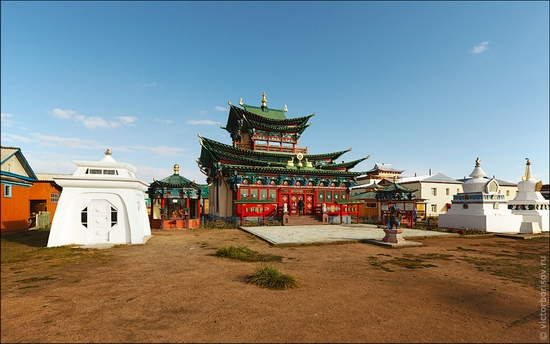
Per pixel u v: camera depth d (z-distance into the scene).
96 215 16.31
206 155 36.12
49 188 28.58
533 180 31.12
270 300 7.64
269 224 29.84
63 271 10.25
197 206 28.91
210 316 6.51
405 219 31.92
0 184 21.06
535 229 25.06
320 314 6.81
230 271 10.62
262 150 39.03
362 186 53.22
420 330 6.19
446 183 49.84
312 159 40.56
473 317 7.04
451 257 14.72
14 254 13.21
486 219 25.48
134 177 18.62
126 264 11.54
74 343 5.20
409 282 9.90
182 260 12.48
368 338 5.73
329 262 12.96
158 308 6.91
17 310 6.64
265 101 44.03
